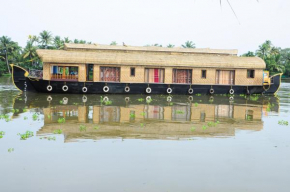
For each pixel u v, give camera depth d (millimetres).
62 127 10047
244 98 21094
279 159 7055
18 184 5484
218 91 22828
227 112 14352
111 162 6633
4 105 15062
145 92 21812
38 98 18219
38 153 7164
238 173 6164
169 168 6355
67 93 20938
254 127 10703
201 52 24625
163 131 9750
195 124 11102
